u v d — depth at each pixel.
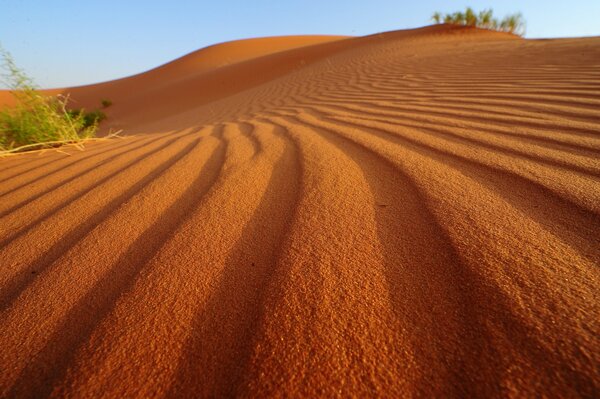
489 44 8.34
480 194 1.14
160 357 0.63
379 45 13.32
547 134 1.74
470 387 0.53
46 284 0.87
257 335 0.66
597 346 0.56
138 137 3.21
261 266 0.87
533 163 1.36
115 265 0.93
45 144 2.69
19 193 1.64
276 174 1.54
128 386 0.58
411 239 0.93
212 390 0.56
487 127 2.01
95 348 0.66
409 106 3.10
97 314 0.75
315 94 5.78
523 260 0.78
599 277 0.71
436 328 0.63
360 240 0.95
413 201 1.15
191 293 0.79
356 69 8.20
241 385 0.57
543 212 0.99
